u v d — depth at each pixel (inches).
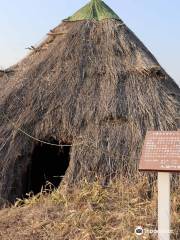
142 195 399.9
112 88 470.0
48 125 454.6
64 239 362.3
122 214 374.6
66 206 394.9
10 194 437.1
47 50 534.6
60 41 528.7
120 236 357.1
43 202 413.1
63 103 464.1
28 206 410.6
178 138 344.5
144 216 370.9
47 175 520.7
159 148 341.4
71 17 558.3
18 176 446.3
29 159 455.5
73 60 499.2
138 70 485.1
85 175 420.5
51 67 502.6
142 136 437.4
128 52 505.4
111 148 433.1
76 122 450.9
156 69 488.4
